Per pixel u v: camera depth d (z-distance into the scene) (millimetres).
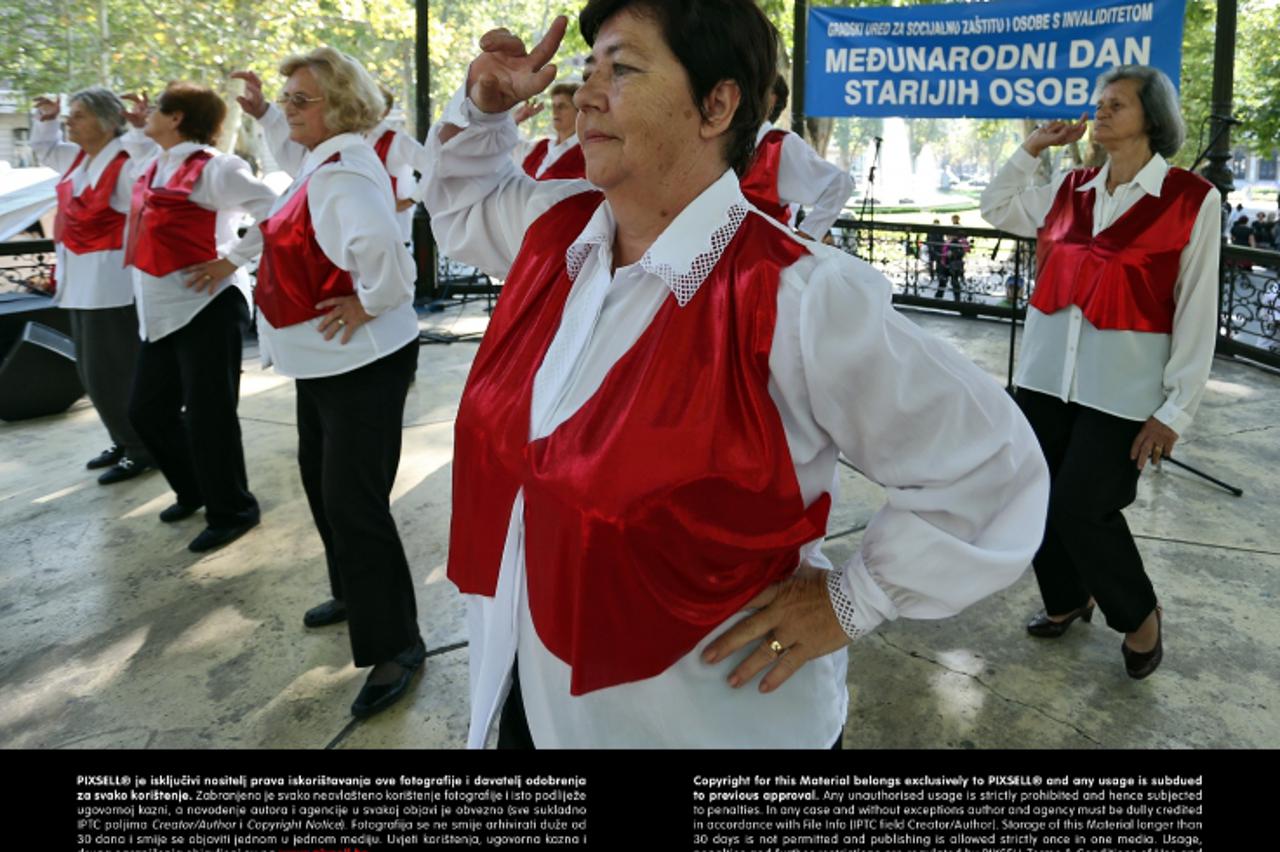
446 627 2898
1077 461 2422
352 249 2225
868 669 2643
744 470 931
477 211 1481
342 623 2932
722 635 1045
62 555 3447
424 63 8406
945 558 1001
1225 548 3383
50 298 5980
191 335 3303
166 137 3283
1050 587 2736
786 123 12953
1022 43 6375
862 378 960
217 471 3439
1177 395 2299
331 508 2371
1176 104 2330
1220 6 6355
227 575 3271
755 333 943
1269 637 2764
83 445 4777
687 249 975
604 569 949
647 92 960
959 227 7996
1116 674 2594
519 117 2908
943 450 994
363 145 2400
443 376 6062
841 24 7020
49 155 4715
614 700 1037
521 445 1048
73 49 17969
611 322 1015
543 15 27750
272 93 18344
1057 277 2512
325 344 2326
